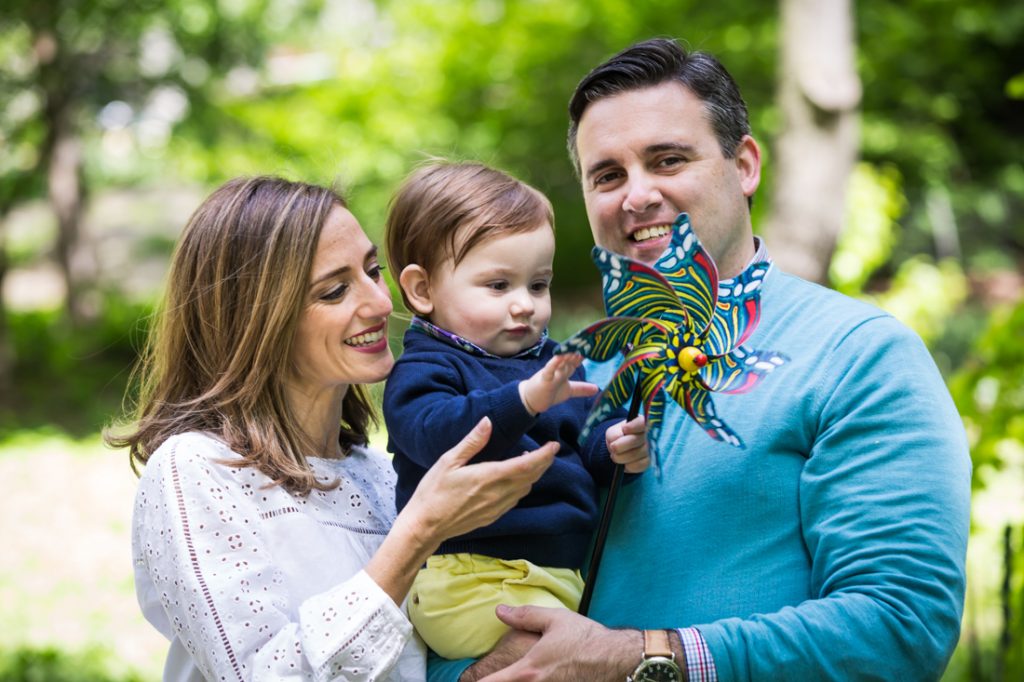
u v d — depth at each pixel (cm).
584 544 211
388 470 243
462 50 986
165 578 198
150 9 1190
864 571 183
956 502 187
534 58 970
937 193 1228
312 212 210
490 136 994
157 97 1297
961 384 387
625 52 219
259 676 188
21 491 816
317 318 210
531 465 185
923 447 188
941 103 1152
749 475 197
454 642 203
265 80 1251
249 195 214
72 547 691
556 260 1198
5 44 1251
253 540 199
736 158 221
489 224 207
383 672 188
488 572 202
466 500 187
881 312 204
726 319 187
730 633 184
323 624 188
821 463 192
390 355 215
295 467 210
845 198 613
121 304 1406
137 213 1831
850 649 178
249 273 210
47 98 1270
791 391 199
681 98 214
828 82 598
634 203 212
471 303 209
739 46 931
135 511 207
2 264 1235
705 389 184
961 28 1095
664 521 204
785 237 611
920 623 179
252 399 210
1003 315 394
